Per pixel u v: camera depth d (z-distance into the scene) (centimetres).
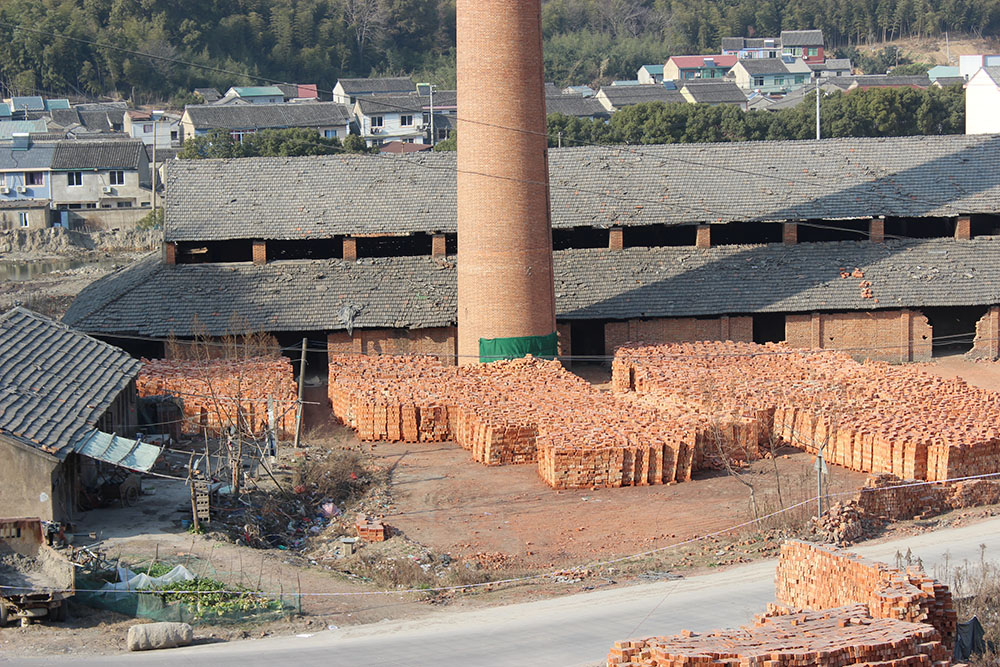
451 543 4050
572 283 6862
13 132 14100
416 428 5338
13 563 3306
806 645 2345
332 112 14438
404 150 13538
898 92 12138
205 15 17500
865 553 3769
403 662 2800
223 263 6831
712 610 3228
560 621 3167
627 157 7556
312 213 7019
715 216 7106
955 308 7050
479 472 4834
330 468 4756
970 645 2811
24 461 3600
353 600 3428
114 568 3366
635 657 2345
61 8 16512
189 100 16388
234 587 3350
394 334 6588
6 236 11875
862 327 6825
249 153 12325
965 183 7338
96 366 4400
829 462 4856
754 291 6812
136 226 12250
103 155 12594
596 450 4578
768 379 5666
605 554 3922
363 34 18500
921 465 4434
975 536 3941
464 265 6028
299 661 2800
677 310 6694
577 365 6831
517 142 5847
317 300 6612
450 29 19350
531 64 5844
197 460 4575
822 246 7125
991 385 6366
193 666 2752
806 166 7494
